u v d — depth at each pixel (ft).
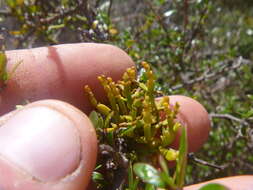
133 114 0.17
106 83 0.18
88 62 0.22
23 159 0.16
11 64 0.22
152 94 0.17
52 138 0.16
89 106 0.23
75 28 0.28
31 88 0.22
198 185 0.19
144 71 0.20
